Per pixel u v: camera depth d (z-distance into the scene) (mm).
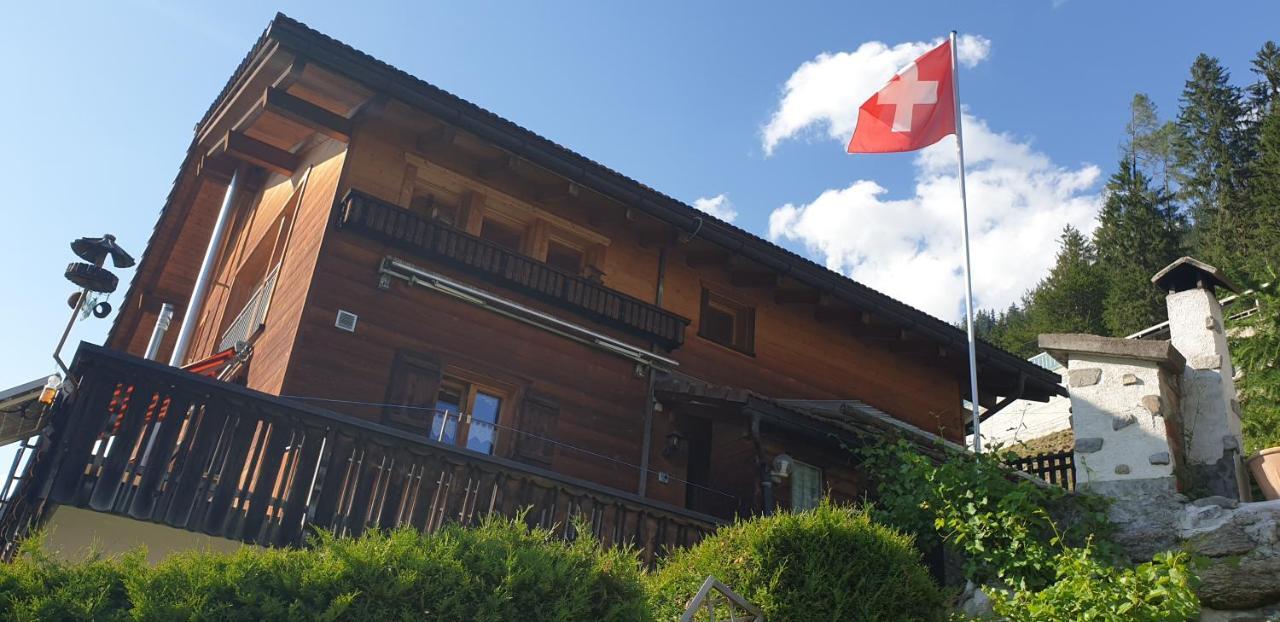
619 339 12617
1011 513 8961
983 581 8969
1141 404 9367
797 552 7875
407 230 10930
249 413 8133
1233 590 7590
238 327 12961
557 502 9234
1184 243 43875
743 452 12227
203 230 15961
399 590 5633
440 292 11156
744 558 7816
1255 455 9008
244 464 7977
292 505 8008
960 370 16578
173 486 7676
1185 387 9836
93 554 5820
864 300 14383
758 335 14508
